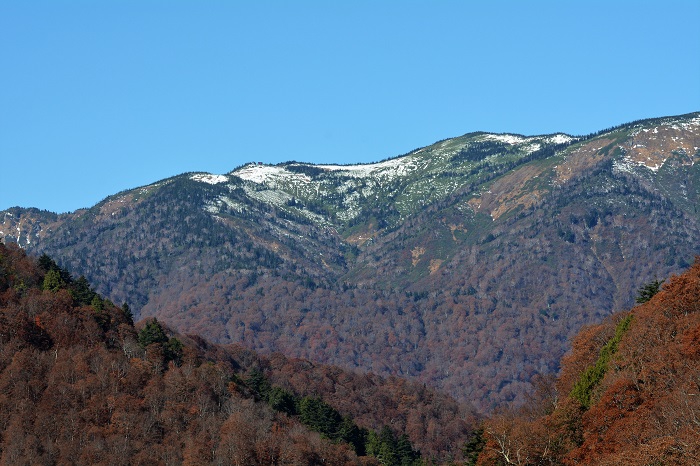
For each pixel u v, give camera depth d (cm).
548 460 11156
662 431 9862
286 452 17712
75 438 17212
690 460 8569
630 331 13275
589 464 10462
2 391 17925
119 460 16725
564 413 11612
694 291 12975
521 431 11388
